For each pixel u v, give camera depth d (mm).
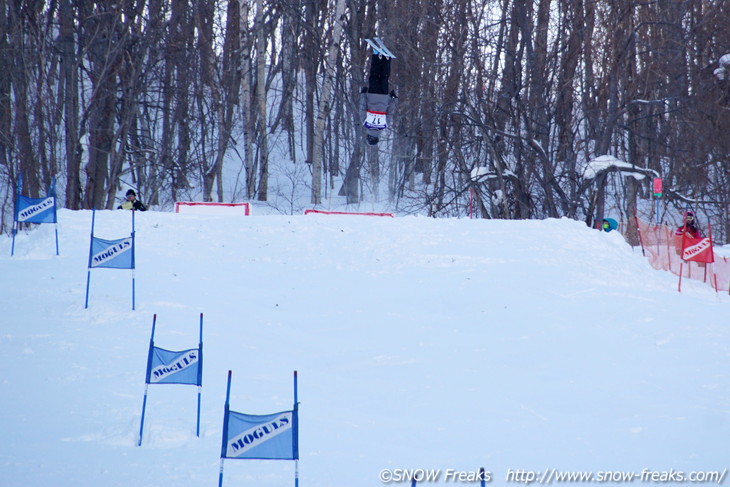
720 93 130250
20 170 113312
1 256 71812
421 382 43938
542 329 56188
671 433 36344
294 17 166750
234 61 153375
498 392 42375
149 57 131875
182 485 28016
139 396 38031
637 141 143750
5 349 44562
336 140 188750
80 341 47031
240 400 38469
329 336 53500
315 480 29312
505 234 82938
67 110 120562
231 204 91875
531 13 134875
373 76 80000
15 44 114000
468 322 57750
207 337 50406
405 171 144750
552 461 32562
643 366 47938
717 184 137375
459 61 130625
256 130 168625
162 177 133750
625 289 69312
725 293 71625
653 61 135625
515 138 127375
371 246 78938
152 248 74562
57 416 34625
